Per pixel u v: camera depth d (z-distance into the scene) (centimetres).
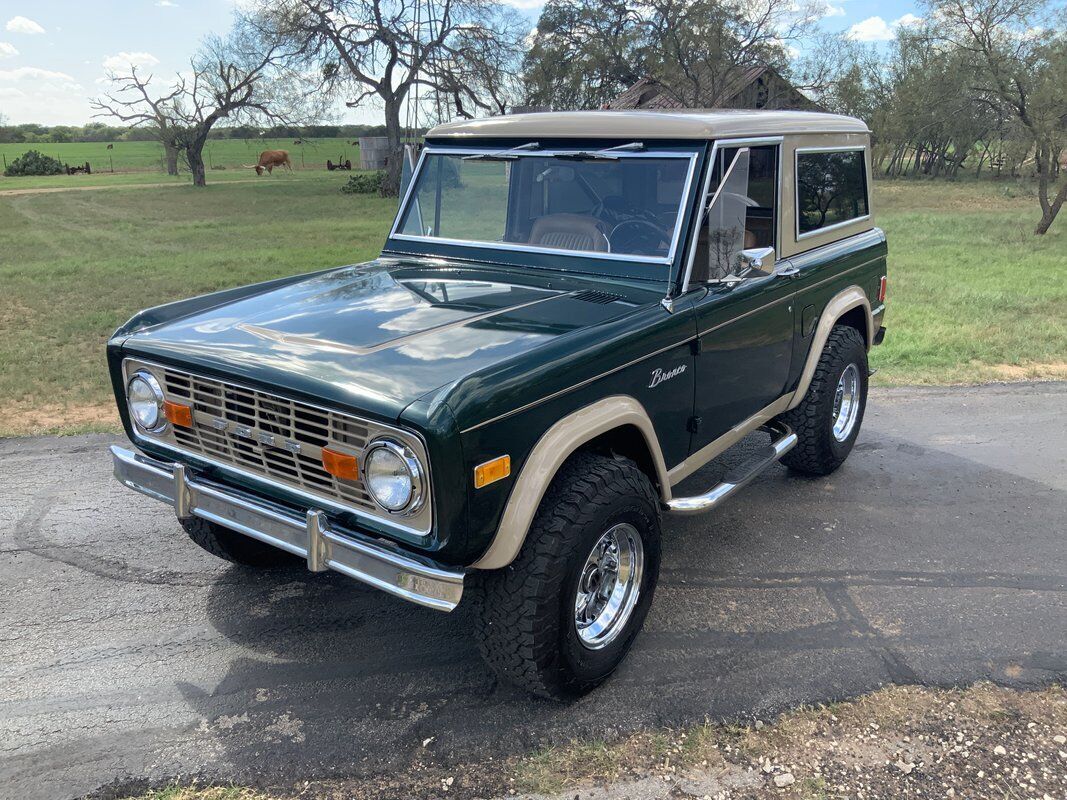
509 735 300
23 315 1115
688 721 308
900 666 340
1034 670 338
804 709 314
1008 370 799
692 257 350
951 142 4556
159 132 5284
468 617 378
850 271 507
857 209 533
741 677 333
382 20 4031
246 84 5025
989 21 2083
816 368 487
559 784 277
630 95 3428
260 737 300
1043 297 1138
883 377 777
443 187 424
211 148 11062
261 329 315
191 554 436
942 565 424
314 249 1889
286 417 278
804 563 426
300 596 396
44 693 324
